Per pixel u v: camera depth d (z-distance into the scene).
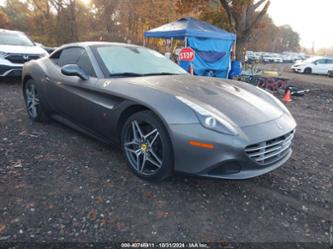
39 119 4.14
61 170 2.75
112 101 2.79
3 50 6.94
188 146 2.22
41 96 3.86
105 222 2.03
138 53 3.60
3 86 7.02
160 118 2.32
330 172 3.10
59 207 2.18
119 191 2.43
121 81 2.81
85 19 37.97
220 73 10.99
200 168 2.23
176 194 2.44
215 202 2.37
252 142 2.19
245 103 2.60
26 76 4.24
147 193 2.43
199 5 18.36
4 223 1.97
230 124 2.23
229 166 2.23
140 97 2.50
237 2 13.89
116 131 2.80
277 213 2.28
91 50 3.33
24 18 41.00
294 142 4.12
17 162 2.87
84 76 3.07
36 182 2.51
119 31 37.16
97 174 2.71
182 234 1.96
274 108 2.77
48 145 3.35
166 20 28.69
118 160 3.02
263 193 2.56
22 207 2.15
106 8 36.97
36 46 8.24
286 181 2.82
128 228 1.99
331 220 2.22
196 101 2.40
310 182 2.83
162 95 2.44
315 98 8.80
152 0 28.64
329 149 3.89
